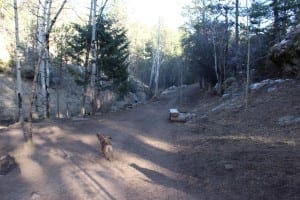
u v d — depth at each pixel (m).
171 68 76.38
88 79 25.23
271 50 24.06
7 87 32.25
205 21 39.09
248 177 8.45
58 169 9.59
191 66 46.56
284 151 10.25
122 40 27.02
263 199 7.23
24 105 29.53
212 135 14.16
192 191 8.02
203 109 25.72
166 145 13.09
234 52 34.31
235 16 33.00
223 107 21.47
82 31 25.20
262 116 16.19
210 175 8.98
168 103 39.84
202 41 40.44
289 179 7.97
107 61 25.84
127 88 29.42
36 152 11.27
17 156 10.78
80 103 34.25
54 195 7.73
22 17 32.66
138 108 31.08
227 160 9.98
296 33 22.62
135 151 12.02
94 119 19.83
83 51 27.92
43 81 21.67
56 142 12.88
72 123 17.80
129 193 7.92
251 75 26.47
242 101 20.91
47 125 16.78
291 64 21.97
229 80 32.47
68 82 38.94
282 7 22.11
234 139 12.73
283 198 7.15
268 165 9.09
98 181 8.70
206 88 48.44
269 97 19.17
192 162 10.29
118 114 23.27
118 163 10.38
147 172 9.53
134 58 69.44
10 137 13.59
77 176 9.04
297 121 13.81
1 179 8.78
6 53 35.44
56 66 39.00
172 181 8.77
